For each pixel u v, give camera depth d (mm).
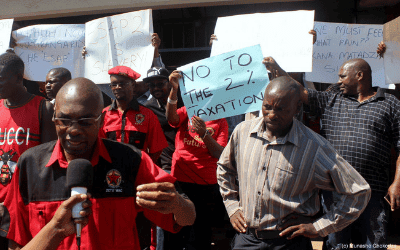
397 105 3145
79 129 1392
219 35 3840
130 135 3613
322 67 4281
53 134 2736
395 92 5625
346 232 3162
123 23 4375
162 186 1438
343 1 5973
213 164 3873
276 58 3666
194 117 3502
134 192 1604
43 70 4668
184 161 3855
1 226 1584
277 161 2287
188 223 1650
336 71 4281
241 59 3062
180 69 3188
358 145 3125
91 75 4469
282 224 2303
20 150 2662
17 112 2713
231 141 2586
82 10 5926
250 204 2371
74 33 4652
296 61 3617
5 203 1586
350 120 3213
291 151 2275
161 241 4020
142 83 4832
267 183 2307
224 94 3072
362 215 3117
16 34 4707
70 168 1367
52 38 4664
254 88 3014
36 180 1501
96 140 1547
